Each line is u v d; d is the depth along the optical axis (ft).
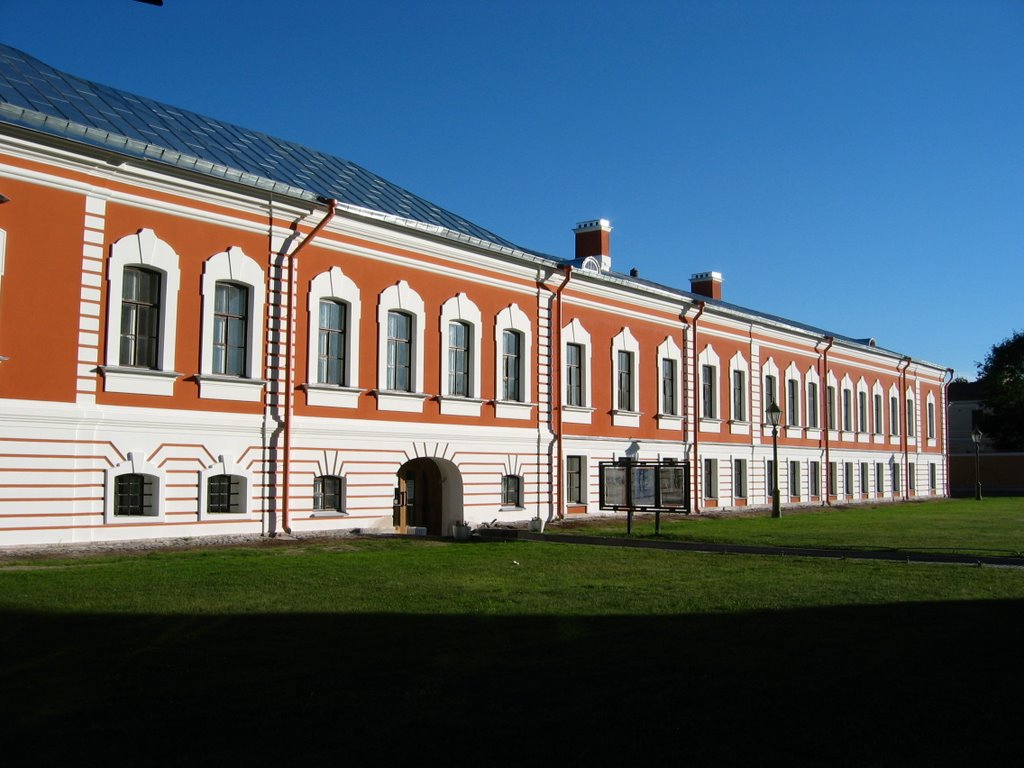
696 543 71.46
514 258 93.86
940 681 27.89
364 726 23.04
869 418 169.89
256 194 71.61
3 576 47.29
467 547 68.28
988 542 74.43
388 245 81.97
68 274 61.21
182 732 22.43
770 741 22.22
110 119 72.79
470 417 89.56
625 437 109.09
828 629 35.58
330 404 77.00
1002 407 256.93
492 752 21.31
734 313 128.47
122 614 36.86
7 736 21.99
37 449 59.41
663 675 28.22
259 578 48.11
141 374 64.75
